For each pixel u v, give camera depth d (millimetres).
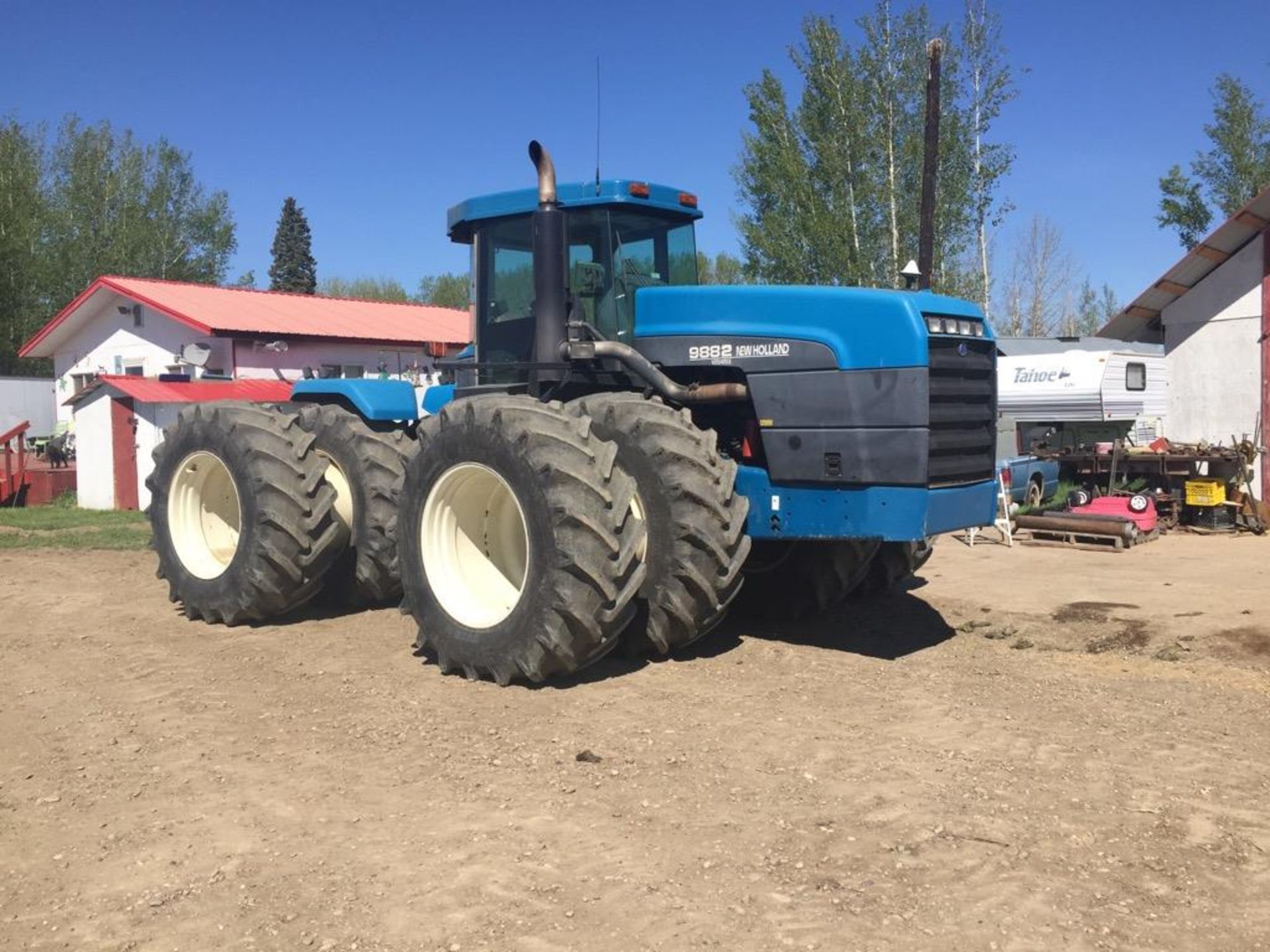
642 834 3684
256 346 21172
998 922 3072
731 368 5895
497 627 5418
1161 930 3023
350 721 5008
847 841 3607
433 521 5836
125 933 3098
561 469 5129
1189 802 3934
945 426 5520
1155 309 15594
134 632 7086
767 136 22016
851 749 4516
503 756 4480
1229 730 4770
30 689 5738
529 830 3729
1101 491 14203
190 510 7559
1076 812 3846
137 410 16219
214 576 7238
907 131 21188
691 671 5758
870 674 5719
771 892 3252
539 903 3207
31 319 38719
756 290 5840
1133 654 6191
